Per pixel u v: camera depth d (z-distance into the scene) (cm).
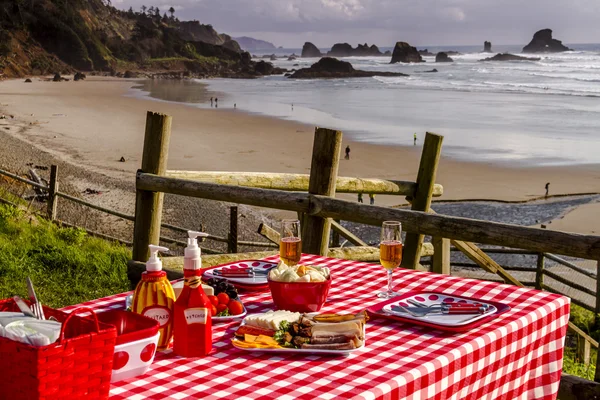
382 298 247
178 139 4066
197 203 2134
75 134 4122
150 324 173
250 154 3556
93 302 236
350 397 158
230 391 162
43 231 885
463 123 4862
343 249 530
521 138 4075
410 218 374
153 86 10581
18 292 604
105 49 15462
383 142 3950
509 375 214
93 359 145
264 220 2009
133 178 2656
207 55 17562
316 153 452
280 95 8250
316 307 222
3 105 6222
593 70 11300
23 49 13450
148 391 163
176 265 471
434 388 179
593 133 4241
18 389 141
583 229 2103
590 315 923
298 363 181
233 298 229
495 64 15488
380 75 12812
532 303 238
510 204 2431
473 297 246
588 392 293
